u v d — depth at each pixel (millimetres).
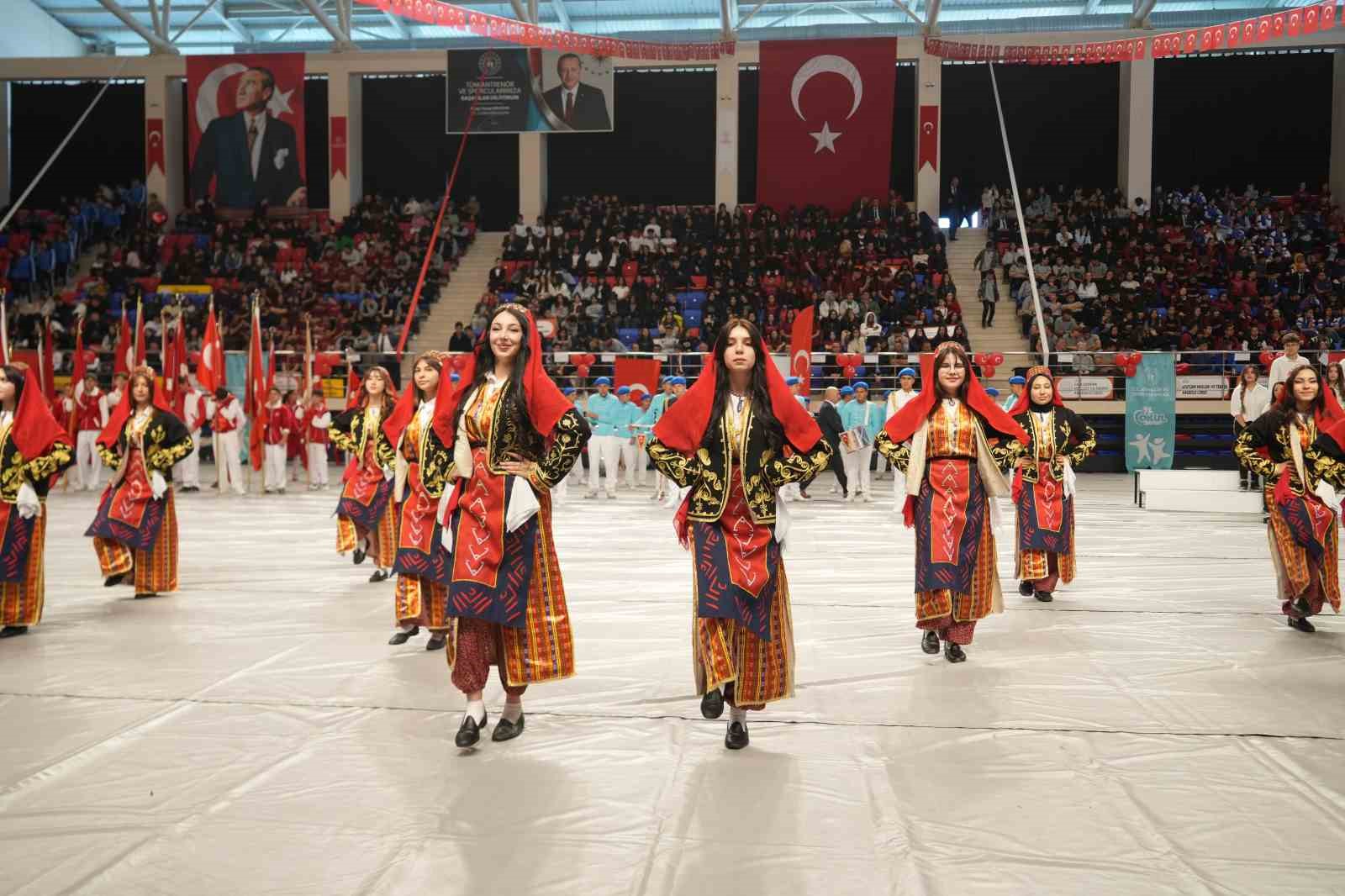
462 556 4148
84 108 30531
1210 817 3453
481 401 4238
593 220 26859
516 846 3215
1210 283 24047
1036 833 3318
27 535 6164
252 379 16453
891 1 27109
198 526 11906
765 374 4180
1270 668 5434
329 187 30391
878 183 25500
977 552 5551
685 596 7410
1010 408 7320
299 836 3291
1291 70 28141
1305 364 6293
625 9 27859
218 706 4734
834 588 7844
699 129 30109
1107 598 7469
